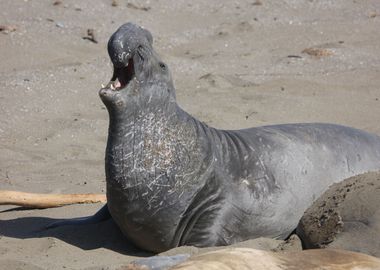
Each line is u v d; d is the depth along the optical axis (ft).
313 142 80.94
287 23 173.78
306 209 76.59
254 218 75.77
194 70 144.46
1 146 109.81
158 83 72.90
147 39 72.79
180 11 177.68
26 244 76.07
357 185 70.54
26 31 156.97
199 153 73.77
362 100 129.90
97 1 174.50
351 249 65.77
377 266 51.80
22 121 118.83
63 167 102.42
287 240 72.69
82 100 128.36
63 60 145.79
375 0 190.39
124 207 72.43
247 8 181.57
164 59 147.54
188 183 72.84
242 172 76.07
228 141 77.20
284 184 77.30
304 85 136.36
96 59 146.20
